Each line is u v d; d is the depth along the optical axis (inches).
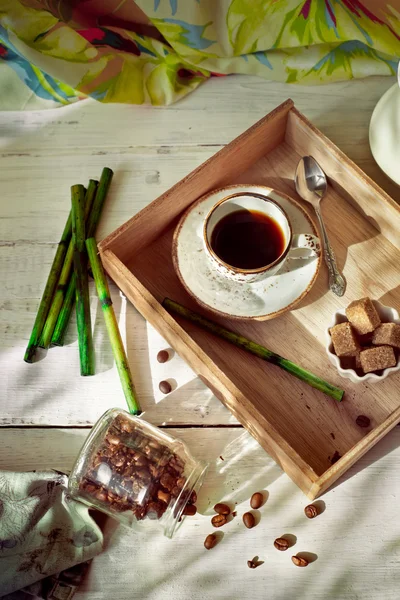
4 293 36.3
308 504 33.0
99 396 34.6
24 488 32.1
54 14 37.2
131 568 32.5
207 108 39.2
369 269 34.9
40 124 39.1
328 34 37.8
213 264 32.8
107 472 30.8
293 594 32.1
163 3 35.6
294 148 36.9
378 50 38.2
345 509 32.9
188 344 31.5
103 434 31.4
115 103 39.2
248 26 37.2
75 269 35.2
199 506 33.2
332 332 32.4
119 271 33.0
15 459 33.9
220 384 31.2
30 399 34.6
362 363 32.0
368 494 33.0
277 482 33.3
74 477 31.1
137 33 38.9
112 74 38.2
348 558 32.3
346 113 38.7
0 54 37.4
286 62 38.7
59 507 32.3
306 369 33.5
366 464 33.2
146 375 34.7
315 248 33.0
